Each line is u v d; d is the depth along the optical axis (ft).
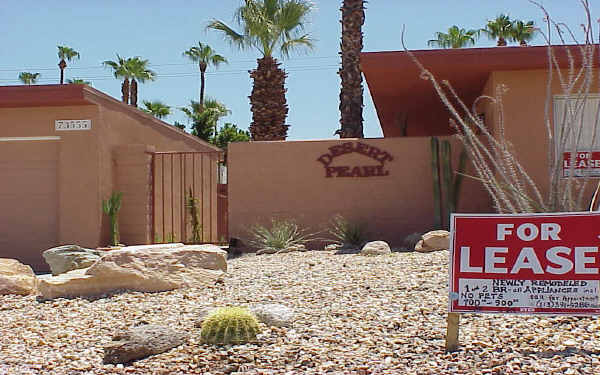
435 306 23.09
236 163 47.75
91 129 47.60
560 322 20.34
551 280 17.43
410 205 46.16
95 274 28.53
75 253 33.78
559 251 17.48
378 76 44.78
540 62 41.65
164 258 29.53
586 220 17.46
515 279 17.67
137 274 28.58
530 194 42.50
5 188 48.39
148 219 50.52
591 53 24.35
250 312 21.53
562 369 16.20
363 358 17.92
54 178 48.01
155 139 57.57
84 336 22.11
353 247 42.63
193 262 30.27
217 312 20.25
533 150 42.70
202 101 140.56
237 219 47.50
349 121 60.64
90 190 47.37
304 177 47.11
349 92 60.90
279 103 68.23
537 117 42.80
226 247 45.85
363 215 46.50
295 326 21.44
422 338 19.60
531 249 17.66
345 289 26.84
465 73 44.04
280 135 68.08
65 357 19.57
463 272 18.06
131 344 18.78
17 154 48.39
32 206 48.11
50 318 24.93
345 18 61.46
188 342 19.94
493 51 41.96
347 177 46.75
